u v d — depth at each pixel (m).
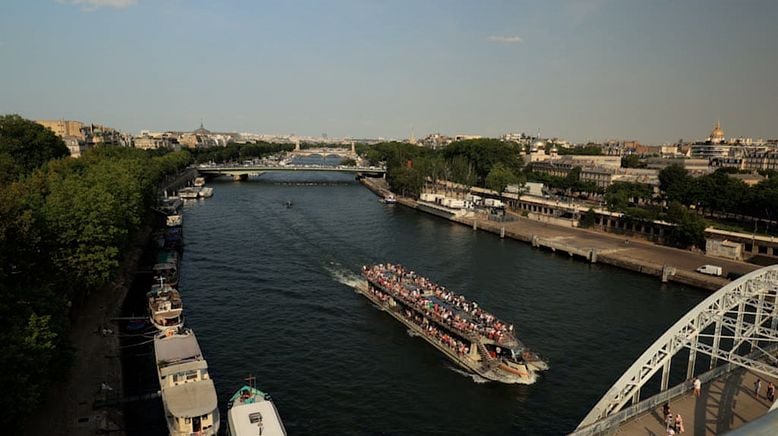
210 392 64.25
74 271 90.12
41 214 88.88
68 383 70.19
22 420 52.47
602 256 149.25
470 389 75.56
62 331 63.53
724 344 90.19
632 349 89.19
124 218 122.38
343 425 66.38
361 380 77.44
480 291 119.06
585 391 75.38
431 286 107.62
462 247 167.75
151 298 101.25
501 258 153.25
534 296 116.50
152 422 65.62
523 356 82.06
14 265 74.75
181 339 76.88
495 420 68.12
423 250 161.00
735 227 177.75
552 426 67.12
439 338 89.81
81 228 93.50
